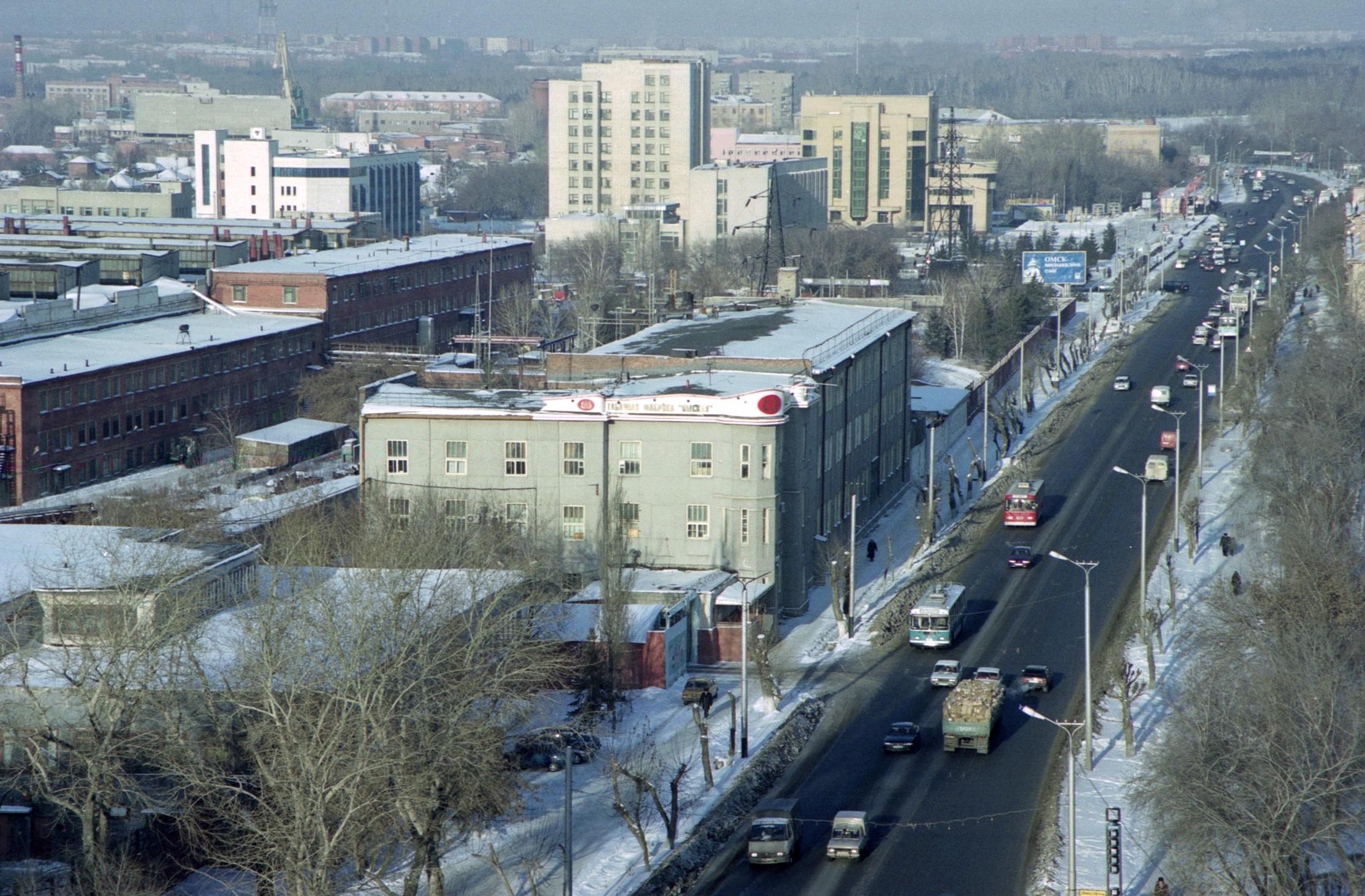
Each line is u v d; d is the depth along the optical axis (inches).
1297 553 4788.4
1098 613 5497.1
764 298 7687.0
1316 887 3376.0
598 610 4891.7
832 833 3708.2
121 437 7598.4
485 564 4446.4
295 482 6894.7
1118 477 7450.8
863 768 4202.8
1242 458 7598.4
